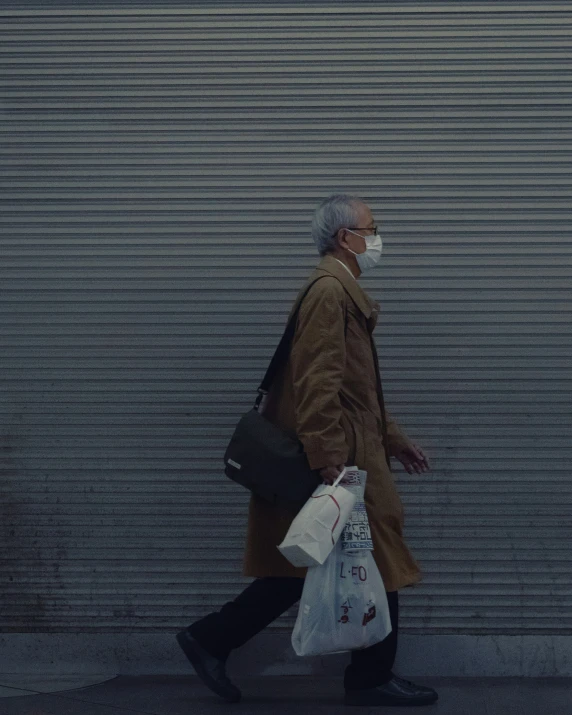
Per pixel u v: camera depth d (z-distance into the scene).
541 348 3.94
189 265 4.02
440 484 3.94
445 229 3.96
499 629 3.90
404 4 3.96
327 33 3.98
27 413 4.05
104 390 4.04
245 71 4.00
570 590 3.90
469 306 3.95
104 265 4.04
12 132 4.05
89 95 4.04
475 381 3.95
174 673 3.97
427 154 3.96
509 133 3.95
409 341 3.96
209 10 4.01
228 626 3.46
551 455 3.92
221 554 3.99
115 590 4.00
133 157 4.03
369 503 3.35
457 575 3.92
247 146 4.00
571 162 3.94
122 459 4.02
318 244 3.53
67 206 4.04
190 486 4.00
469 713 3.36
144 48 4.02
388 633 3.29
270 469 3.27
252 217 4.00
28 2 4.05
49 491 4.04
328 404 3.18
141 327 4.02
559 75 3.94
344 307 3.34
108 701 3.54
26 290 4.05
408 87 3.96
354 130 3.97
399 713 3.37
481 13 3.95
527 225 3.94
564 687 3.72
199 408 4.01
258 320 4.00
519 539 3.92
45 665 4.01
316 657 3.94
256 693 3.67
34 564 4.03
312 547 3.08
